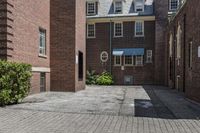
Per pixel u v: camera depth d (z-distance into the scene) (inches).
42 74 861.2
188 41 755.4
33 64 781.9
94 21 1572.3
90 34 1582.2
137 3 1562.5
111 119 438.6
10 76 532.4
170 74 1210.0
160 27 1477.6
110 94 850.1
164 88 1177.4
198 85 621.6
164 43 1469.0
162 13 1478.8
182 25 909.8
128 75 1535.4
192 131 367.6
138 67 1528.1
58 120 421.1
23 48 716.0
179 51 998.4
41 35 861.2
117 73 1545.3
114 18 1550.2
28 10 746.2
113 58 1551.4
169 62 1250.6
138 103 637.9
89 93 874.8
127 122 418.6
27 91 585.9
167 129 377.4
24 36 722.2
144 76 1521.9
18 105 544.1
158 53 1477.6
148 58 1523.1
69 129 366.9
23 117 434.0
